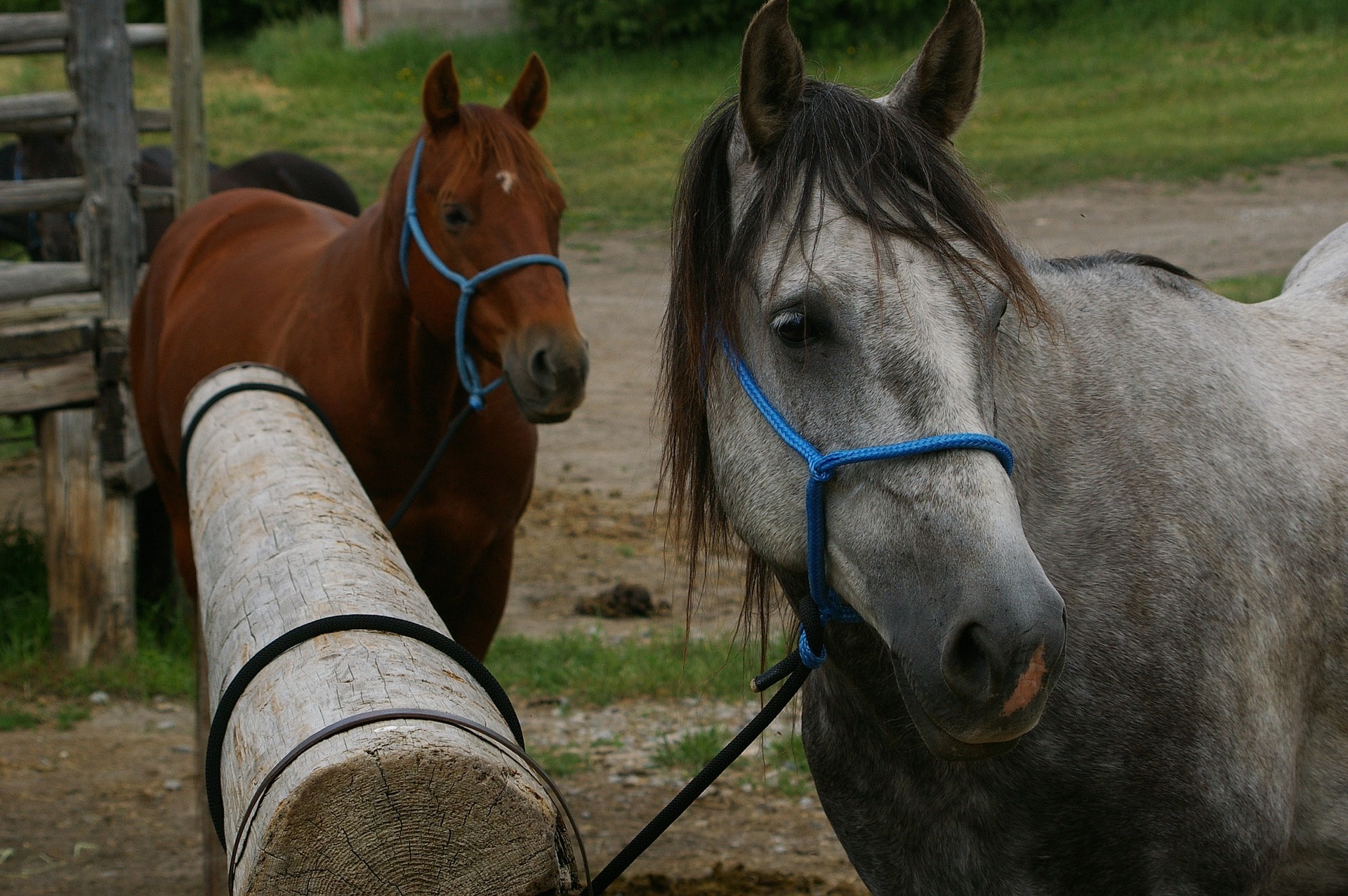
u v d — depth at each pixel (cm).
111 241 585
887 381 184
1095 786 211
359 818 141
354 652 167
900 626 180
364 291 398
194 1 634
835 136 197
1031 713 169
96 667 573
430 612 199
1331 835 233
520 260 363
